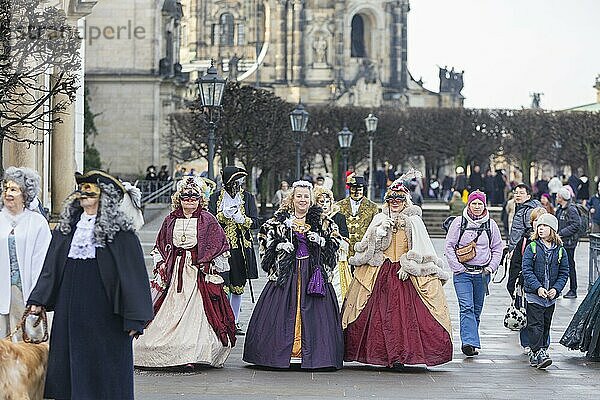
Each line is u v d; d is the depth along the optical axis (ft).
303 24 602.03
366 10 611.47
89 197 58.59
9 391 54.49
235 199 98.22
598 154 446.19
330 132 433.89
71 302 57.67
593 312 88.69
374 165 464.24
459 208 248.32
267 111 298.97
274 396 72.79
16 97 116.37
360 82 599.57
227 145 291.79
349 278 97.04
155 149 394.11
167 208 295.07
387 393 74.49
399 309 82.84
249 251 99.40
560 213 139.85
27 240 66.44
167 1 400.67
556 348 97.30
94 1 143.43
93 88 392.68
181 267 82.07
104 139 394.73
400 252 84.17
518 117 466.70
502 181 345.51
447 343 82.94
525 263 86.63
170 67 403.13
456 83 637.30
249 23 620.90
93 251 57.98
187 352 80.23
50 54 104.22
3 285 66.03
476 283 93.09
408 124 469.16
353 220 102.58
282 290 82.33
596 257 120.67
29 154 123.03
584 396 75.15
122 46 393.50
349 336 83.61
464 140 472.44
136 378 78.18
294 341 81.51
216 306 82.38
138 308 57.41
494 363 88.38
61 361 57.41
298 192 82.84
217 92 145.79
